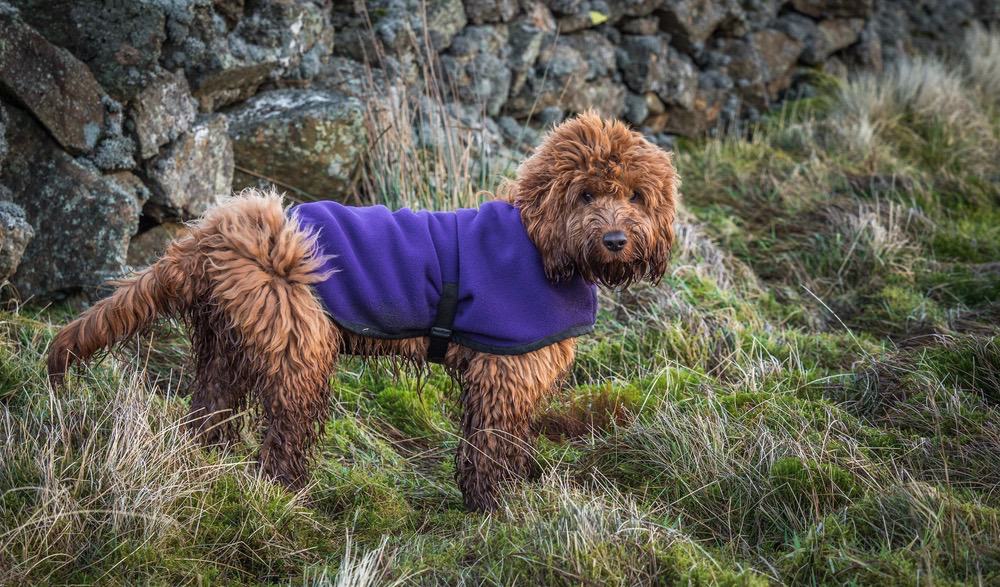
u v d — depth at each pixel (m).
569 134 2.90
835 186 6.24
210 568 2.49
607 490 2.92
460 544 2.65
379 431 3.59
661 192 2.92
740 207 6.01
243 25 4.39
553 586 2.39
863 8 8.27
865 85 7.92
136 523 2.50
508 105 5.93
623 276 2.92
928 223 5.67
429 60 4.96
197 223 2.85
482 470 2.95
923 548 2.45
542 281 2.91
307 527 2.75
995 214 6.09
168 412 3.07
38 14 3.65
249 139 4.37
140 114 3.81
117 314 2.71
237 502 2.71
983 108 8.30
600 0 6.39
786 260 5.36
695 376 3.86
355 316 2.80
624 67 6.66
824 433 3.23
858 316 4.79
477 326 2.84
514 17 5.94
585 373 4.05
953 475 3.00
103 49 3.74
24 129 3.56
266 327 2.69
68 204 3.60
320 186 4.54
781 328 4.58
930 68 8.13
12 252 3.38
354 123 4.54
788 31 7.96
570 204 2.84
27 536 2.37
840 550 2.52
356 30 5.19
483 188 4.90
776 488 2.85
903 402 3.50
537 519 2.65
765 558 2.62
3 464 2.55
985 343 3.70
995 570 2.41
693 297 4.61
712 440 3.14
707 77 7.32
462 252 2.89
